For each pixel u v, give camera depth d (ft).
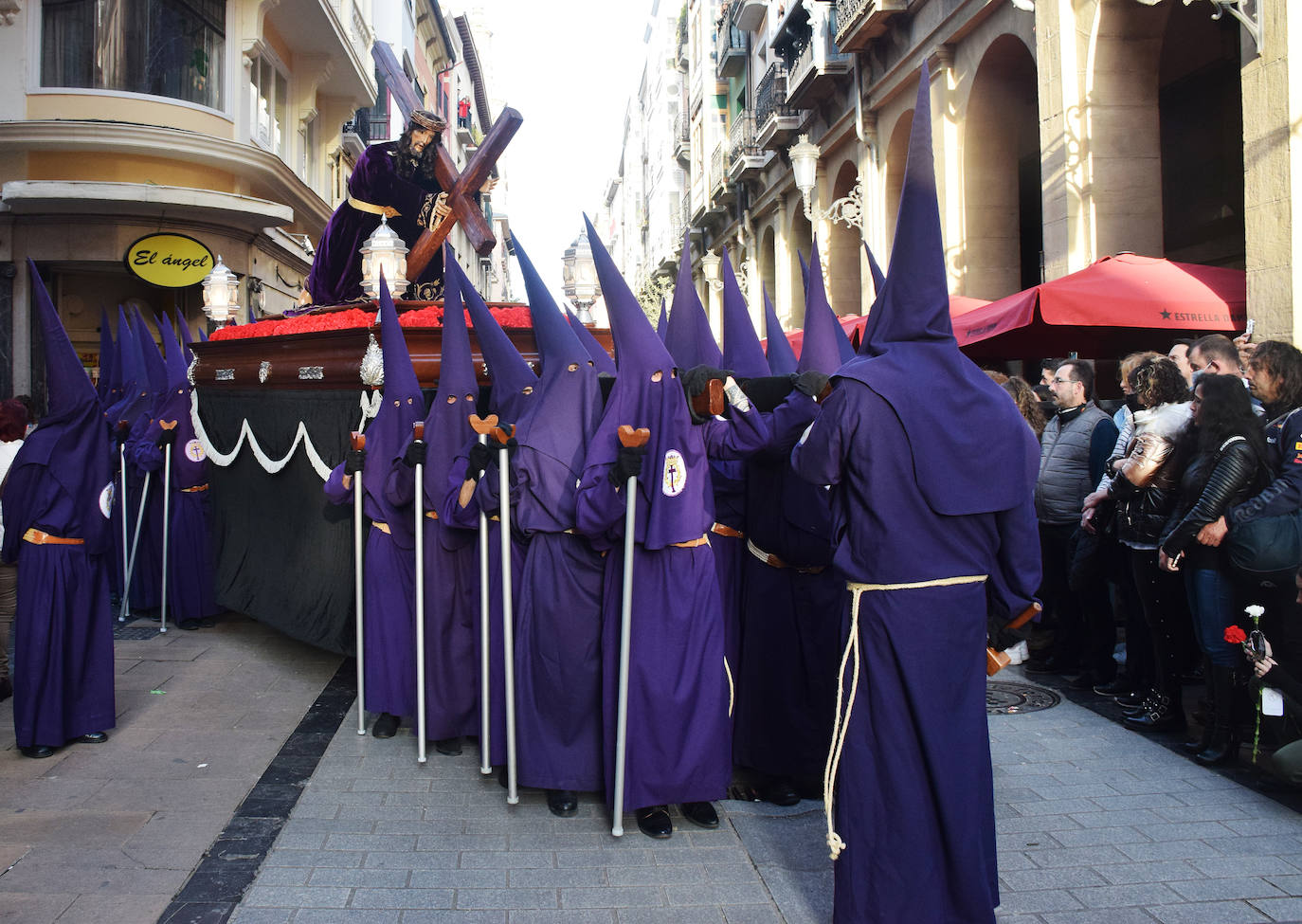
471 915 10.33
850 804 9.42
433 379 19.01
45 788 13.87
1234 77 37.27
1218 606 14.40
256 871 11.30
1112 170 33.12
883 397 9.41
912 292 9.86
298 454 19.93
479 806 13.51
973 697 9.55
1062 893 10.74
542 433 13.41
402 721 17.49
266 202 50.14
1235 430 13.98
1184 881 10.99
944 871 9.25
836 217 61.05
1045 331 27.17
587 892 10.89
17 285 48.29
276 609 20.61
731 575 14.83
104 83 47.80
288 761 15.17
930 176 9.75
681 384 12.71
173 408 24.66
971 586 9.61
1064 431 20.26
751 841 12.39
